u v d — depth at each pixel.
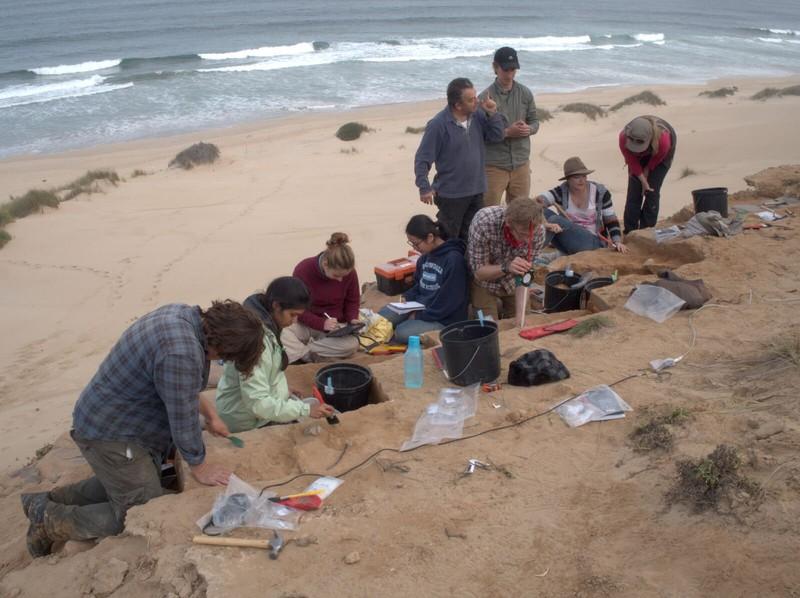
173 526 3.80
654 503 3.69
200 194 21.27
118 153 28.88
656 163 8.67
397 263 8.74
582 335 5.70
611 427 4.43
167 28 71.00
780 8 111.06
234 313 3.74
